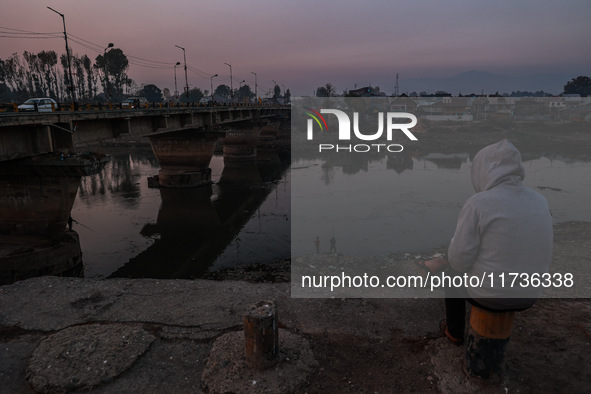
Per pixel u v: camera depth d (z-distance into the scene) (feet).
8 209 66.44
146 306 14.28
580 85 316.40
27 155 61.57
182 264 64.59
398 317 13.09
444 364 10.17
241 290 15.55
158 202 114.42
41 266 60.90
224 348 11.21
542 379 9.55
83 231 84.64
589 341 11.08
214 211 103.96
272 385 9.72
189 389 9.98
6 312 13.98
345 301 14.34
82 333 12.10
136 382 10.23
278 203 108.27
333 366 10.61
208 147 143.54
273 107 253.03
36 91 364.58
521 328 12.00
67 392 9.91
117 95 408.46
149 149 232.73
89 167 64.54
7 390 10.22
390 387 9.68
